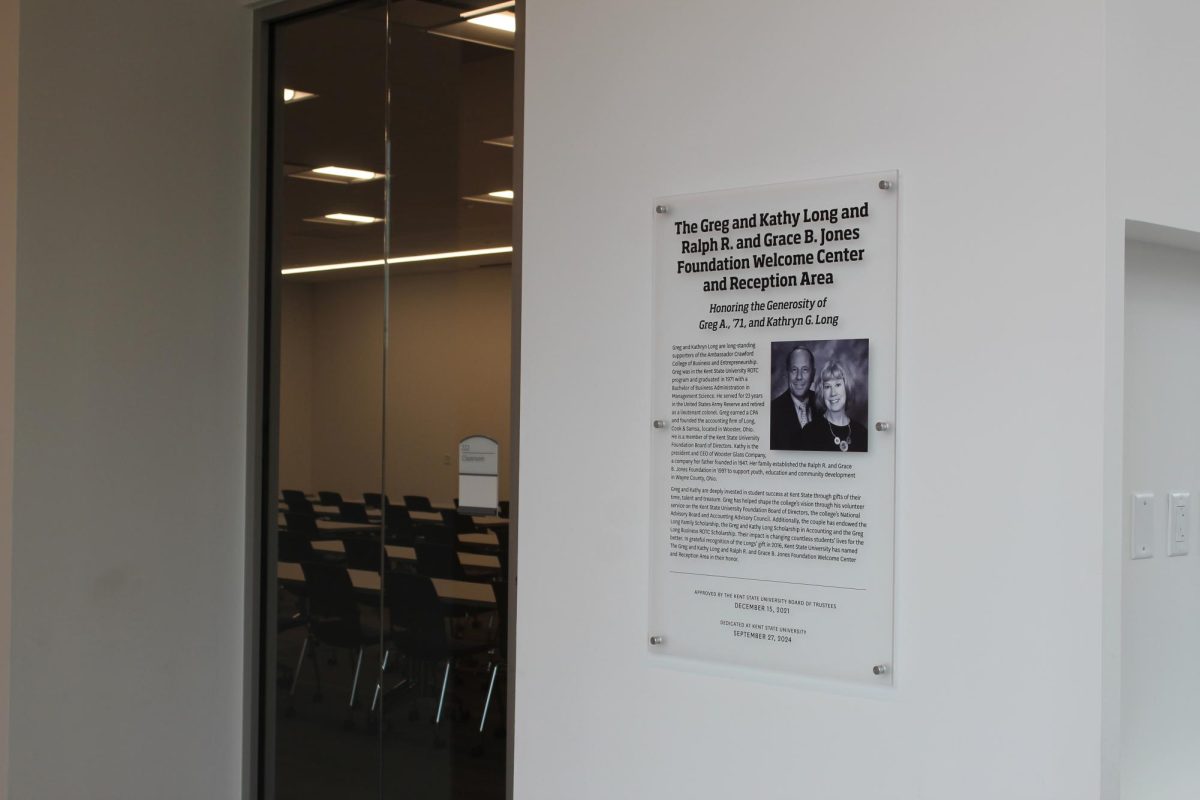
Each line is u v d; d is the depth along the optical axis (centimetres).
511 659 349
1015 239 243
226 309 445
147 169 420
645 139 298
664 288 293
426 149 397
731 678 280
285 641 443
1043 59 240
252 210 450
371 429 416
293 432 442
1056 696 236
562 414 312
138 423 418
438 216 393
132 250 416
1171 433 298
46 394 392
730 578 280
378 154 413
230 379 447
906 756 254
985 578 245
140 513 418
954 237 251
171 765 428
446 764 390
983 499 246
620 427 301
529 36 323
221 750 444
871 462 260
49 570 393
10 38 387
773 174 277
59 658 395
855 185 264
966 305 249
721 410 282
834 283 266
